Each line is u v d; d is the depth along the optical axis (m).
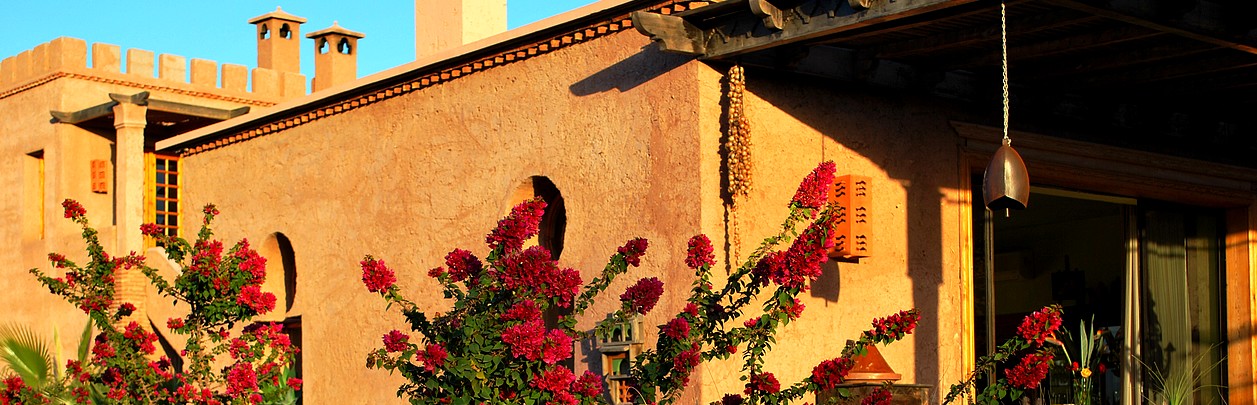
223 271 9.48
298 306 13.29
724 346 6.99
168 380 10.22
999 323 16.42
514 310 6.56
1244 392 12.63
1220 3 8.30
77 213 9.91
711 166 9.36
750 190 9.26
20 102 20.03
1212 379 12.80
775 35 8.77
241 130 14.34
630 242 7.00
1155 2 7.98
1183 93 10.65
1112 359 12.68
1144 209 12.51
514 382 6.66
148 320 16.69
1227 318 12.85
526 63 10.91
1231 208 12.92
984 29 8.86
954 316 10.52
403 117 12.19
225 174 14.66
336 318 12.77
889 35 9.28
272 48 22.20
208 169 14.97
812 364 9.69
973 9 7.99
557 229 11.13
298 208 13.44
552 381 6.46
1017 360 11.14
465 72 11.48
